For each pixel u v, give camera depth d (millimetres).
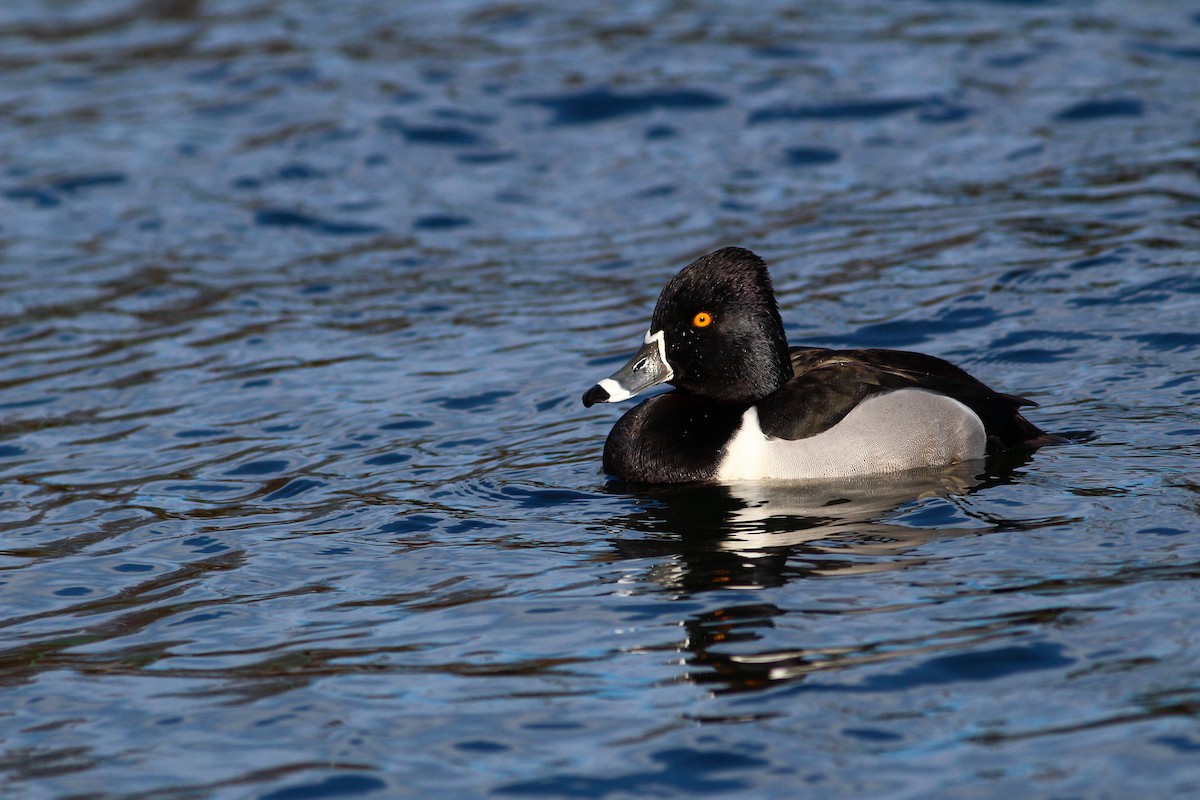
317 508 10273
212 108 21844
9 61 24656
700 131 20250
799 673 7180
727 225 17375
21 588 9039
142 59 24375
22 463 11609
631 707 6977
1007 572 8234
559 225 17812
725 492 10156
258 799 6363
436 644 7836
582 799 6230
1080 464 10109
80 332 15055
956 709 6734
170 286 16281
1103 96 20250
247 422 12383
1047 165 18281
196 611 8523
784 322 14195
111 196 18922
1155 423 10836
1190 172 17469
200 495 10688
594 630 7883
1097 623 7453
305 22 26016
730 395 10734
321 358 14039
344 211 18375
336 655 7773
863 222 17062
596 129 20578
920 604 7883
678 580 8516
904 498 9727
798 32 23812
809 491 10039
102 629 8344
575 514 9883
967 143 19266
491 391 12906
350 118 21016
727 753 6500
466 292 15875
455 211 18297
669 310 10773
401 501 10312
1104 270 14609
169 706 7285
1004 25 23500
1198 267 14320
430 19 25781
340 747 6773
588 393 10828
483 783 6395
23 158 20156
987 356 12859
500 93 21703
